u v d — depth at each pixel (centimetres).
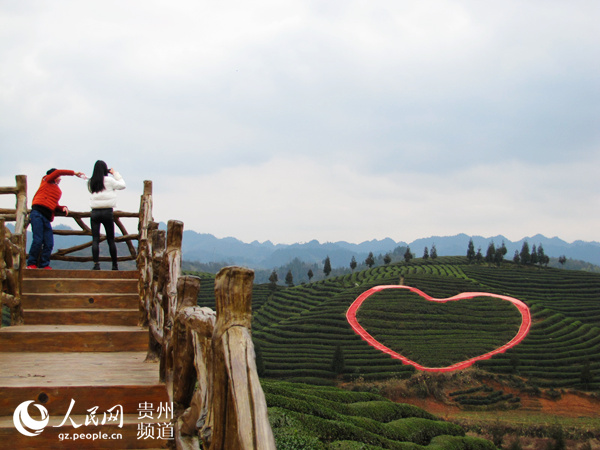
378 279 9625
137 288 643
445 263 11631
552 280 9575
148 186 762
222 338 188
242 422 168
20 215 646
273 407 852
